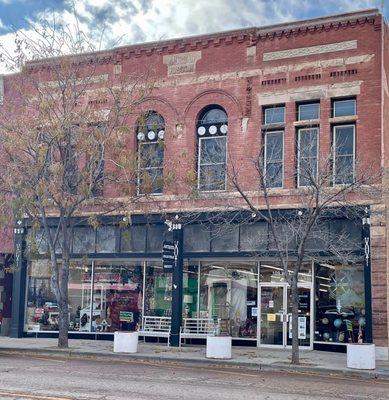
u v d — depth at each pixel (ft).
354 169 69.10
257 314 77.36
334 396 41.55
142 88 74.23
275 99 76.74
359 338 70.49
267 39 78.13
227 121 79.20
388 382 53.26
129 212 69.72
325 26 75.15
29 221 85.05
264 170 72.95
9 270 80.28
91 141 68.90
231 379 49.78
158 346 75.92
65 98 72.59
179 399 37.60
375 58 72.49
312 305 73.92
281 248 66.03
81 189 69.51
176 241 78.18
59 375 47.93
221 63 80.07
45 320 86.17
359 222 70.18
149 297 82.02
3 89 85.76
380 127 71.20
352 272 72.23
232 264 79.30
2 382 42.86
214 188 78.33
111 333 82.74
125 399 36.86
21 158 69.72
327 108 74.08
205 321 79.15
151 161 75.72
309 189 66.80
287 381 49.90
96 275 84.99
